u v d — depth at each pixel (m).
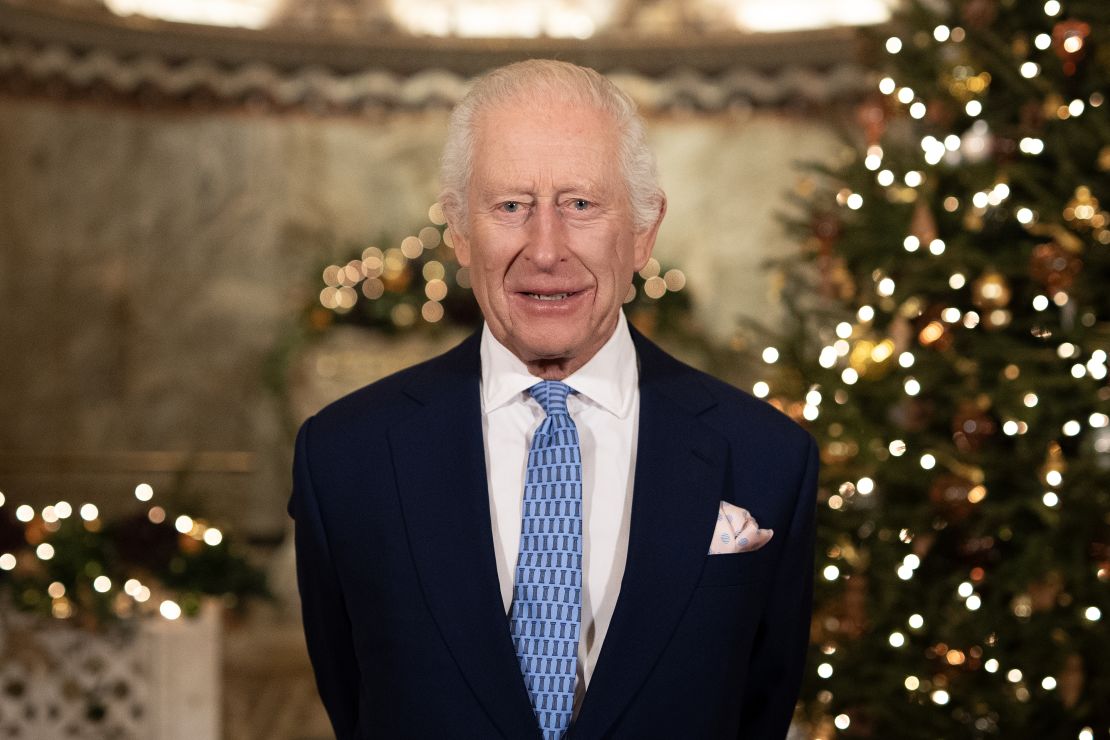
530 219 1.61
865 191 3.62
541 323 1.63
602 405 1.74
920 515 3.42
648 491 1.69
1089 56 3.19
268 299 8.26
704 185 8.11
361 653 1.70
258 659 6.38
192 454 8.16
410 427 1.74
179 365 8.14
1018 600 3.35
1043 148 3.33
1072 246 3.18
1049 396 3.20
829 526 3.51
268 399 8.12
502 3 8.20
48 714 4.33
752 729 1.91
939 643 3.33
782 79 7.90
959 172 3.42
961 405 3.35
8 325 7.58
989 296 3.28
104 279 7.91
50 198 7.67
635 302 7.82
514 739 1.58
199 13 7.92
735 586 1.67
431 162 8.36
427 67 8.23
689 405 1.78
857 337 3.68
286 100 8.23
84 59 7.62
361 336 7.65
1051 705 3.24
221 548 4.95
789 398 3.73
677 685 1.63
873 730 3.49
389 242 8.08
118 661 4.36
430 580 1.65
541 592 1.64
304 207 8.29
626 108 1.66
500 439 1.75
